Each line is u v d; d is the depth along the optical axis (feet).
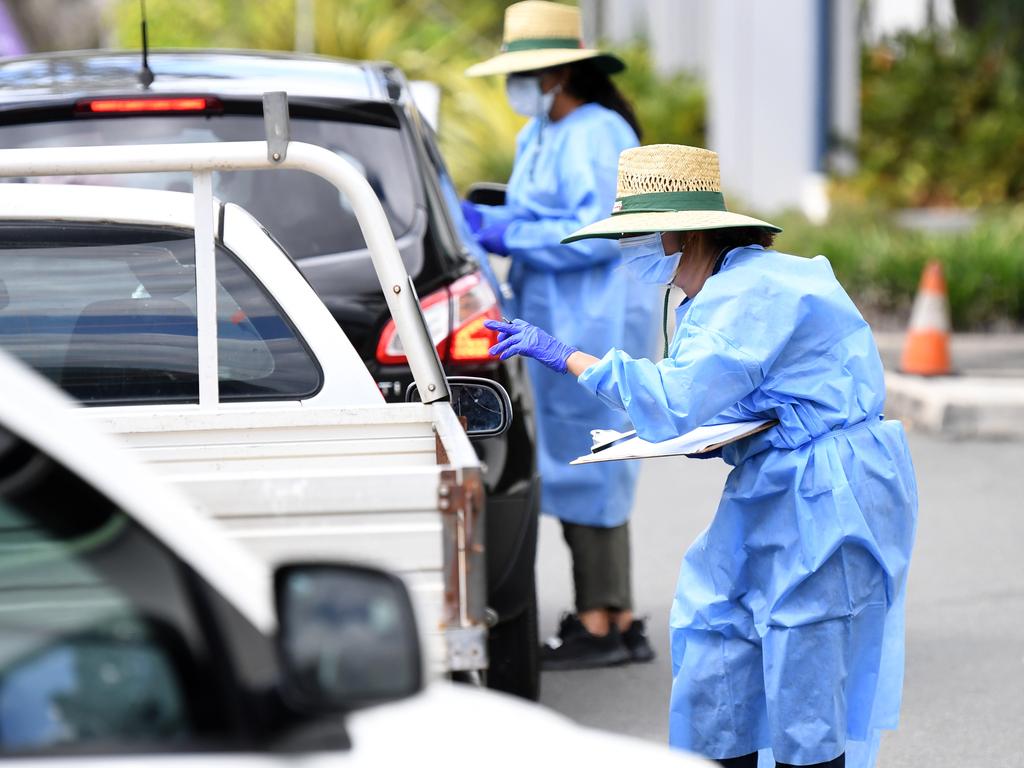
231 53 76.48
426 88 87.56
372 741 28.19
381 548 40.06
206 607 27.02
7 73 70.90
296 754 26.86
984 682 75.31
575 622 78.38
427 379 49.90
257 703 27.04
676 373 47.26
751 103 231.71
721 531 50.96
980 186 244.42
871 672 51.19
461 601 39.96
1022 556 96.63
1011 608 86.69
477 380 53.88
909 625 84.12
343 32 257.34
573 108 78.48
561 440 77.10
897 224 215.10
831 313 48.85
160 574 27.09
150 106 65.72
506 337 52.08
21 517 27.04
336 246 65.92
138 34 344.90
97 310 56.65
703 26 311.27
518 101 78.23
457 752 28.50
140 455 49.42
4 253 56.39
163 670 26.78
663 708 72.49
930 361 144.05
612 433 52.95
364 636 25.84
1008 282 168.76
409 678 25.94
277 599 25.79
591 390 48.73
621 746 30.73
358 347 64.18
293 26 263.90
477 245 74.33
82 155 46.70
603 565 77.36
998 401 131.64
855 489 48.96
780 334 48.03
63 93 65.77
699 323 48.11
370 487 39.99
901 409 138.82
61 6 258.16
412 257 65.51
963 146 249.75
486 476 65.41
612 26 359.05
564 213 76.69
